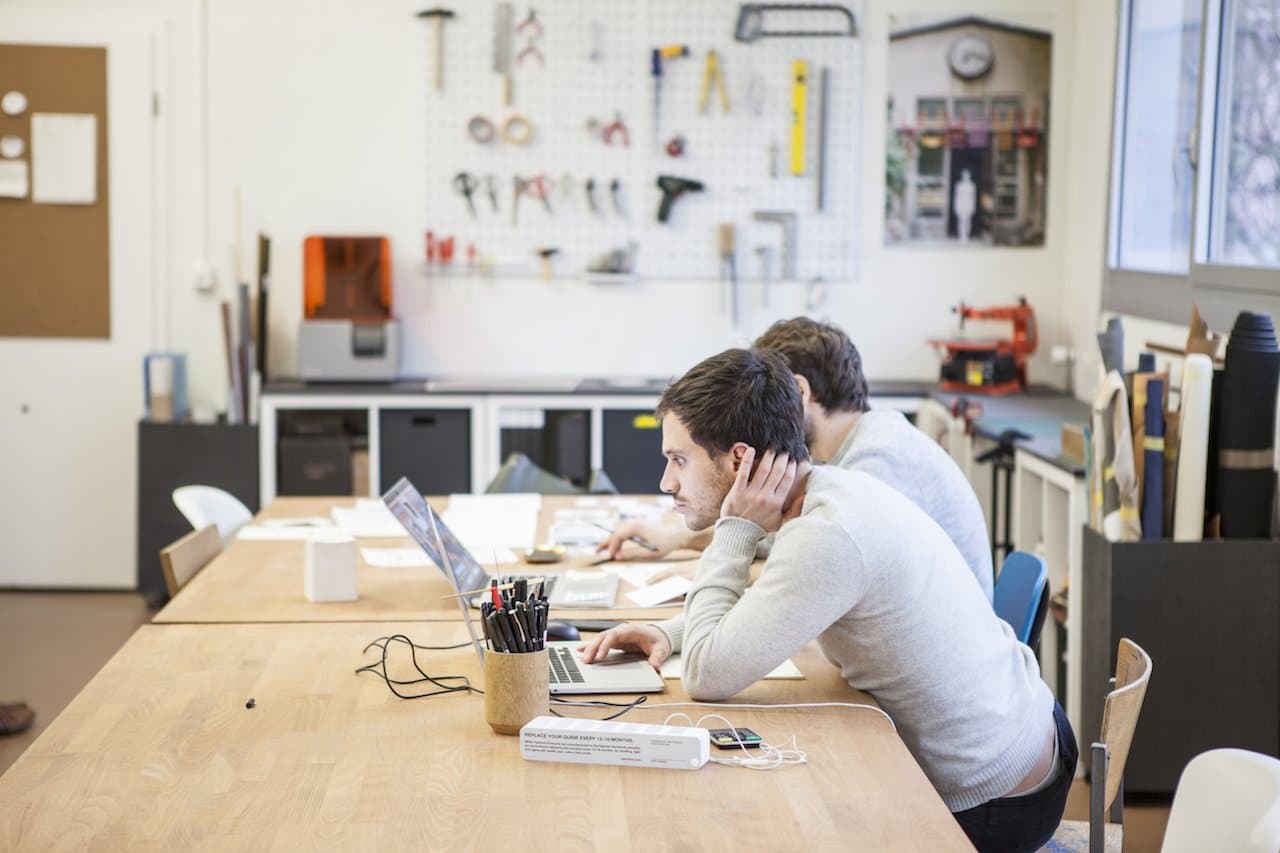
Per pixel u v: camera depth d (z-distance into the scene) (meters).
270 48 5.96
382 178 6.04
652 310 6.13
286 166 6.02
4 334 6.04
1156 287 4.92
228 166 6.01
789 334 2.99
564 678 2.34
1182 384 3.69
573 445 5.72
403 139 6.02
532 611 2.09
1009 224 6.09
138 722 2.15
